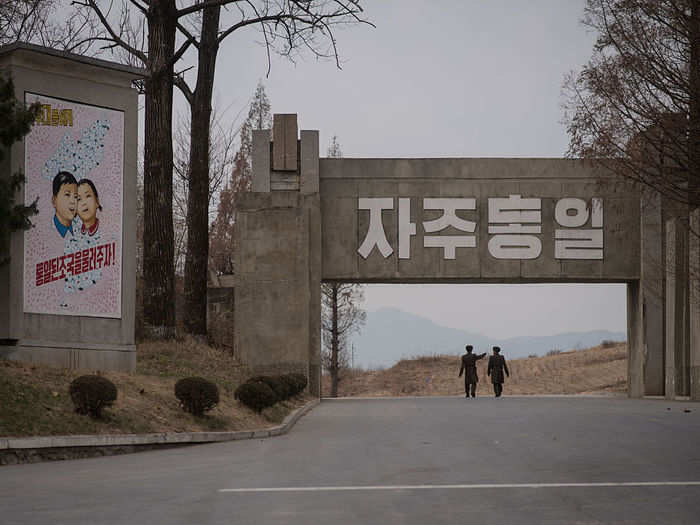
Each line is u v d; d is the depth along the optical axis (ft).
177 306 145.79
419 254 124.26
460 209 124.57
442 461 49.55
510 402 106.42
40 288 69.92
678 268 118.01
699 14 68.85
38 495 37.96
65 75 72.90
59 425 55.16
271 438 64.75
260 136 123.95
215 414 67.15
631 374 127.65
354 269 124.16
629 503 35.58
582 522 31.58
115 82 75.97
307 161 123.44
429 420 77.61
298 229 122.21
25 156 69.77
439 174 124.88
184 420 63.77
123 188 75.97
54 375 64.03
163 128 107.14
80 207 72.95
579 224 124.57
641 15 71.87
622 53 72.69
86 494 38.19
